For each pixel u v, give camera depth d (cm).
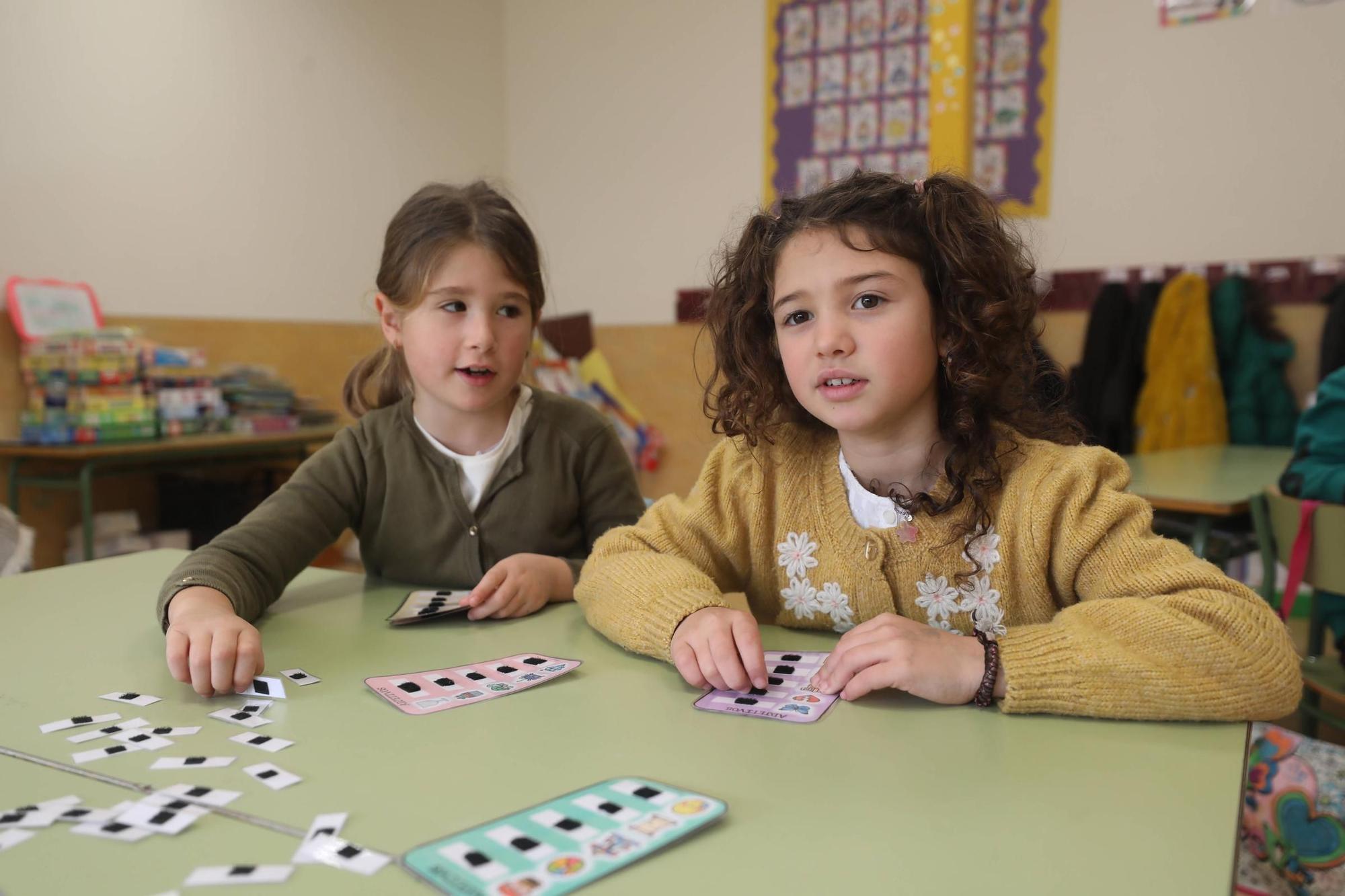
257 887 47
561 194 493
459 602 107
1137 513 89
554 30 488
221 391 336
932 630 81
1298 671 76
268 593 106
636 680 82
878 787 59
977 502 94
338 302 416
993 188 358
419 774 61
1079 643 75
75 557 319
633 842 51
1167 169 352
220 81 363
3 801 57
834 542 102
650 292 471
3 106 297
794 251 92
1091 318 354
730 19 441
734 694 78
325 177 408
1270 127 335
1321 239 330
